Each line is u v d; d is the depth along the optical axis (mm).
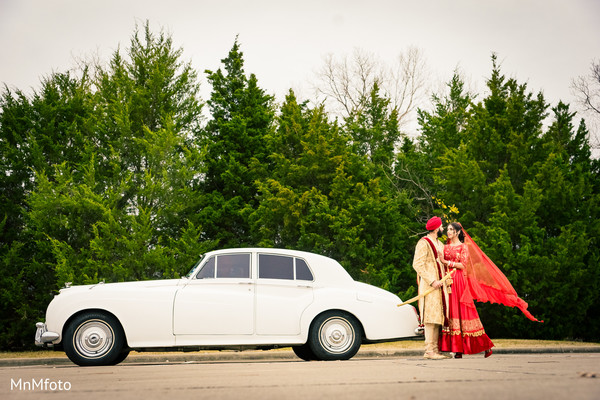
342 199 16484
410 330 8664
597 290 15109
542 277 14883
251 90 21125
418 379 4699
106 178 17188
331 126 19031
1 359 11078
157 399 3631
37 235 16062
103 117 18438
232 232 19266
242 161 20031
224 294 8516
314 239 15695
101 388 4473
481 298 8570
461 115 27875
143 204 17047
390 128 27266
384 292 8922
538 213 16688
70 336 8266
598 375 4754
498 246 15156
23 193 17422
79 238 15977
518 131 18500
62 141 18000
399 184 22266
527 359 7680
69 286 8773
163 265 15031
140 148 17859
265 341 8438
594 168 19297
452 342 7988
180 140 17281
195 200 17375
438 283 8000
